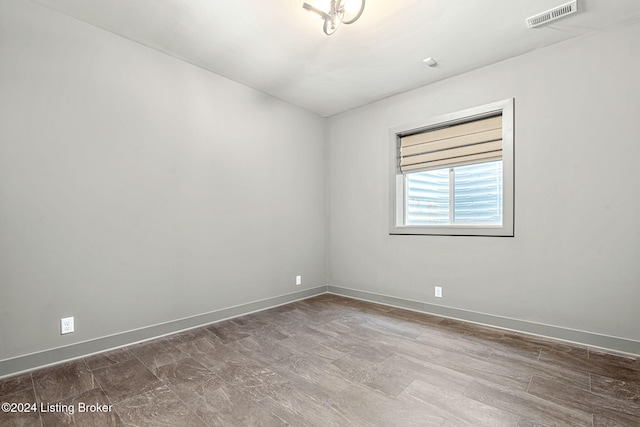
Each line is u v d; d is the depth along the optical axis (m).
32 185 2.07
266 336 2.66
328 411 1.59
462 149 3.12
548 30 2.35
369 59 2.79
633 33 2.23
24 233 2.04
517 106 2.73
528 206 2.67
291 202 3.83
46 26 2.12
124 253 2.47
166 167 2.72
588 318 2.41
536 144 2.63
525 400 1.68
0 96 1.96
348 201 4.07
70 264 2.21
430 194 3.46
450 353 2.29
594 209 2.38
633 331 2.24
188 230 2.87
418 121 3.38
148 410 1.61
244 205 3.32
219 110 3.11
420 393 1.76
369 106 3.83
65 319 2.19
